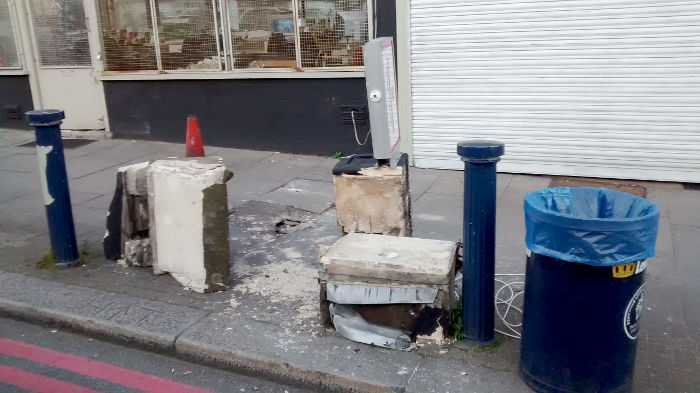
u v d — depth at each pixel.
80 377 3.92
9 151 9.63
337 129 8.62
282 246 5.64
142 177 5.09
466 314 3.88
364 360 3.79
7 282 5.02
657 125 6.95
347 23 8.17
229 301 4.59
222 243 4.70
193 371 3.97
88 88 10.33
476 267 3.76
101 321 4.36
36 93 10.69
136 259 5.21
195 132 7.96
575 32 6.95
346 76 8.30
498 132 7.63
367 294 3.91
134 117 9.95
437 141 7.98
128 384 3.83
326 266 3.97
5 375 3.95
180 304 4.57
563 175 7.52
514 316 4.26
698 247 5.41
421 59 7.72
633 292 3.13
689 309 4.35
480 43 7.38
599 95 7.07
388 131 4.43
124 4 9.49
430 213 6.43
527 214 3.31
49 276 5.11
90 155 9.20
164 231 4.92
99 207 6.89
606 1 6.73
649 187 7.04
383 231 4.68
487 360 3.74
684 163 6.98
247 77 8.84
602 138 7.21
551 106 7.30
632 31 6.73
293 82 8.65
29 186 7.77
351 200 4.66
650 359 3.73
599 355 3.17
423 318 3.88
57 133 5.04
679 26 6.55
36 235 6.09
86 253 5.53
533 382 3.42
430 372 3.64
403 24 7.67
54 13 10.11
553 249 3.12
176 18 9.16
